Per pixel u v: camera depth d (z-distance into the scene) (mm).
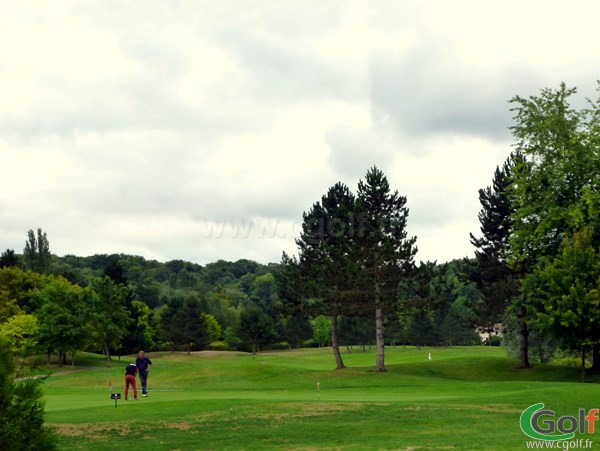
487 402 25891
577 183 48344
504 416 22859
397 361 89750
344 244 52969
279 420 21578
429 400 27719
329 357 100562
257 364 60062
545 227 47375
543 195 49562
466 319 57500
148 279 175125
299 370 57062
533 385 34719
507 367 54562
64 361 85688
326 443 18422
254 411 23141
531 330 55281
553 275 41938
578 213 44625
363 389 39656
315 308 57094
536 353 60375
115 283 103062
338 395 33219
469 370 54250
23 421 11055
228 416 22109
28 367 11883
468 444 18203
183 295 156625
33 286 98875
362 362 88562
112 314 80625
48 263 130375
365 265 53250
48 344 76375
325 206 60844
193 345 115125
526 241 49594
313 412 23094
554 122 48812
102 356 97312
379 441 18625
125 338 98375
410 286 54000
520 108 50938
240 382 51469
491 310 54938
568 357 61656
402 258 51969
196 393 35594
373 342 120125
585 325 40469
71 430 19516
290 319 127562
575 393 27625
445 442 18484
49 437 11328
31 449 11000
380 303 51875
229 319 148375
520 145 51062
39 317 79250
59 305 79438
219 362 63750
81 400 30453
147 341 106812
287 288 61344
